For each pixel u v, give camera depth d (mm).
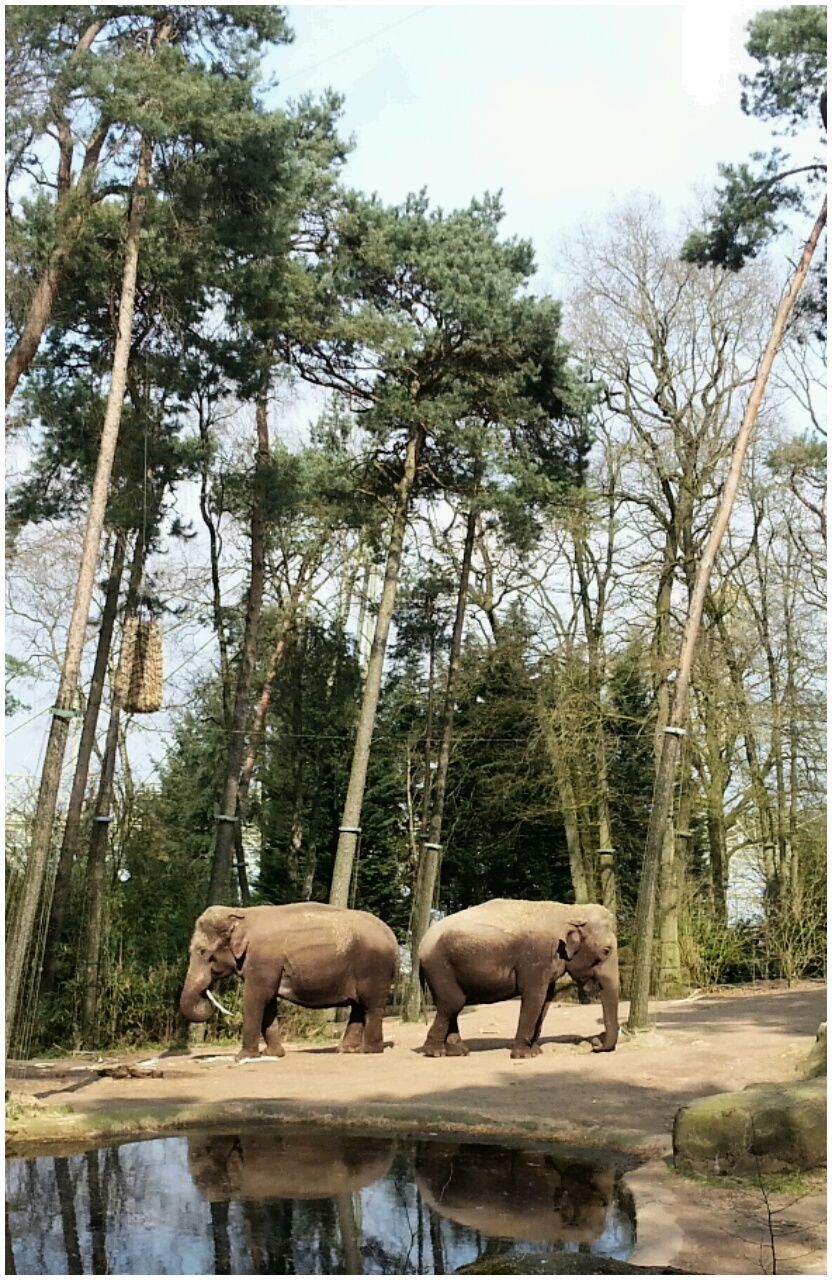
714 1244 8781
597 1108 13578
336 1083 15422
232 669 30469
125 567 24266
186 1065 17672
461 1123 13102
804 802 29000
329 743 30812
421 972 18578
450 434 23375
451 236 23766
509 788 29828
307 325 23141
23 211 16188
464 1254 8828
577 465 25750
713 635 28984
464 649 32062
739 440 20250
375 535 26016
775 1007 22359
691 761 28172
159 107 15586
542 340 23984
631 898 31328
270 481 23188
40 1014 20078
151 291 19859
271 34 16953
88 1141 12445
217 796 29328
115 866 23594
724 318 28266
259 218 17781
